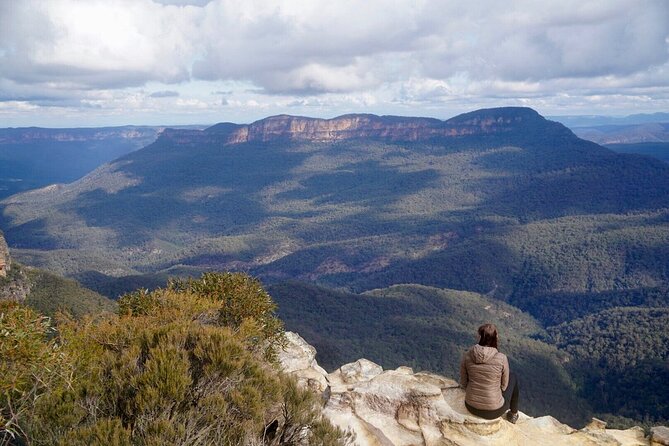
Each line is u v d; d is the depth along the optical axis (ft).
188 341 23.57
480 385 24.27
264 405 20.29
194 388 20.11
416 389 27.76
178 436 16.71
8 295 270.26
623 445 29.55
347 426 25.75
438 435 24.72
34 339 18.57
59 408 17.71
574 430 30.17
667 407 316.60
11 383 16.71
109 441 16.05
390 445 24.34
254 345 35.81
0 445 16.31
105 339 25.57
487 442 23.98
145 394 18.34
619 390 360.28
